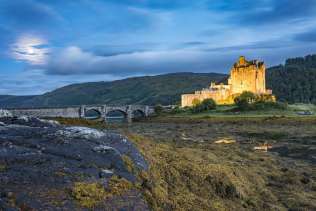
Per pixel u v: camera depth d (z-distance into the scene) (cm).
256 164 4050
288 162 4612
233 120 13775
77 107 17612
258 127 11469
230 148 5747
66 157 1897
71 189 1590
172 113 18812
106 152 2064
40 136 2162
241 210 2366
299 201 2686
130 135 3384
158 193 1962
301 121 12138
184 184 2427
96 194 1625
